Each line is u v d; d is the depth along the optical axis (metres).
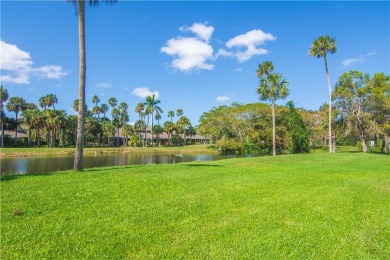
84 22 14.36
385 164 20.55
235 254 5.25
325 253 5.39
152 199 8.59
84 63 14.26
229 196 9.26
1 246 5.28
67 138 83.62
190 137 123.81
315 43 36.66
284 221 7.07
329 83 36.78
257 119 50.84
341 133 43.50
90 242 5.58
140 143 94.62
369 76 38.22
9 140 74.75
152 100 82.12
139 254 5.19
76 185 10.09
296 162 21.73
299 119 43.31
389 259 5.22
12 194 8.59
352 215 7.64
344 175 14.59
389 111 37.09
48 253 5.10
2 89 70.31
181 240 5.81
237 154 51.56
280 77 37.22
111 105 110.81
